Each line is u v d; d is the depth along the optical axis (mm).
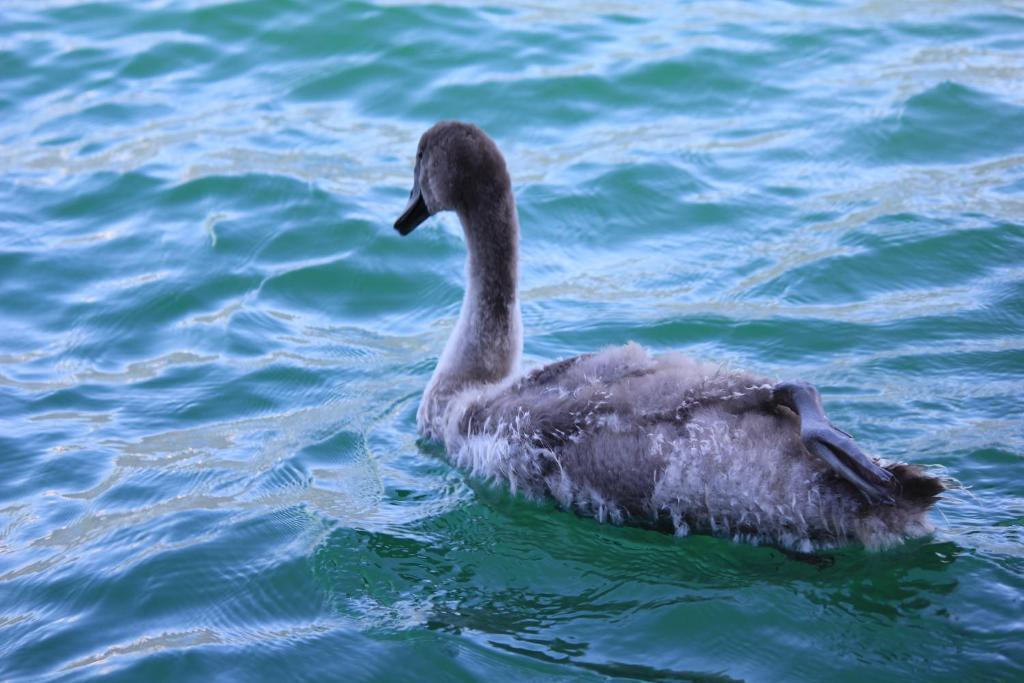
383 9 18453
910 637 7402
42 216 14078
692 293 12375
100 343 11898
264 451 10117
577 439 8828
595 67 16969
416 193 10664
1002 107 15570
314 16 18406
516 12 18781
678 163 14734
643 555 8523
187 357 11656
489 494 9422
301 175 14703
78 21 18766
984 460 9258
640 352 9430
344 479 9680
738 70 16875
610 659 7367
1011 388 10289
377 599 8102
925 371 10664
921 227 13031
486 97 16375
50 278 12898
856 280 12281
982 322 11359
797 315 11766
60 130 15969
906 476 7871
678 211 13891
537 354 11508
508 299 10359
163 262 13172
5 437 10367
